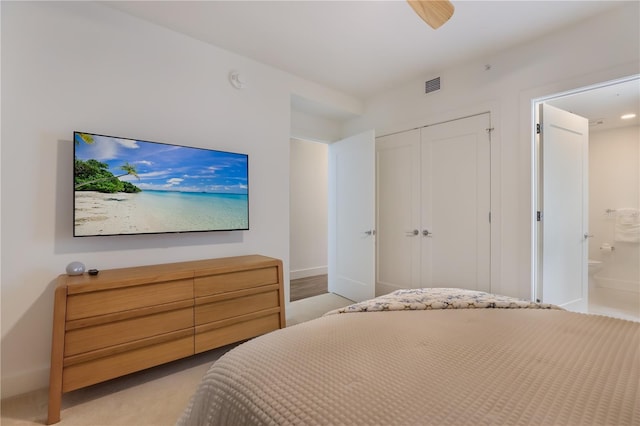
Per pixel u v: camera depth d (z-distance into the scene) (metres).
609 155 4.23
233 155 2.71
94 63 2.13
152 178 2.28
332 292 4.27
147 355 1.92
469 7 2.15
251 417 0.72
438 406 0.67
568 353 0.93
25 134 1.90
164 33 2.43
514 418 0.63
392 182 3.69
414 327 1.15
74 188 1.97
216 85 2.72
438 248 3.24
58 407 1.61
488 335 1.07
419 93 3.38
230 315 2.28
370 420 0.63
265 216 3.04
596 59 2.25
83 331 1.71
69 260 2.04
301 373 0.82
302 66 3.08
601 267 4.27
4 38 1.84
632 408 0.66
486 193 2.87
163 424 1.60
